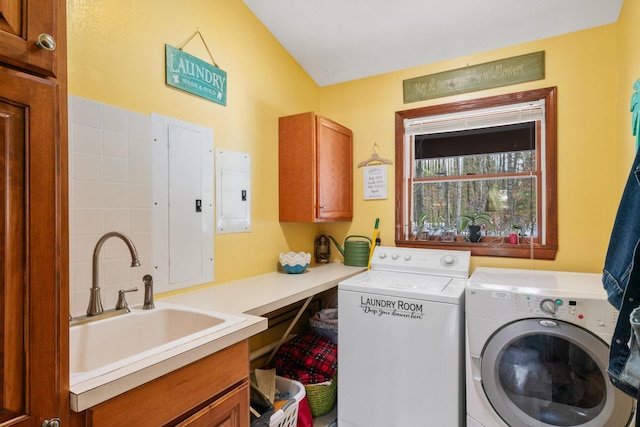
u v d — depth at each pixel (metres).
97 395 0.80
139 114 1.57
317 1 2.09
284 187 2.46
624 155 1.86
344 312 1.99
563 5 1.96
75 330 1.22
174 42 1.74
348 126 2.88
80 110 1.36
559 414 1.54
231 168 2.08
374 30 2.30
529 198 2.30
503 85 2.33
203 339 1.10
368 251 2.70
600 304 1.45
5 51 0.67
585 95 2.10
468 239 2.46
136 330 1.40
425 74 2.58
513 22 2.11
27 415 0.69
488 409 1.64
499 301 1.62
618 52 1.97
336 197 2.61
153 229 1.63
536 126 2.27
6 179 0.67
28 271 0.70
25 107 0.70
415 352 1.79
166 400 0.97
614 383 0.99
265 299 1.67
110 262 1.46
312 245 2.89
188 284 1.81
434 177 2.60
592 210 2.09
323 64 2.71
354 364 1.95
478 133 2.46
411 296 1.81
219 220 2.00
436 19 2.15
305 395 1.92
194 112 1.84
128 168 1.53
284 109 2.54
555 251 2.18
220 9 2.00
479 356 1.66
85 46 1.38
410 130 2.65
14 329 0.68
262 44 2.32
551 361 1.56
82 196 1.37
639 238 0.95
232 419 1.19
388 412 1.85
